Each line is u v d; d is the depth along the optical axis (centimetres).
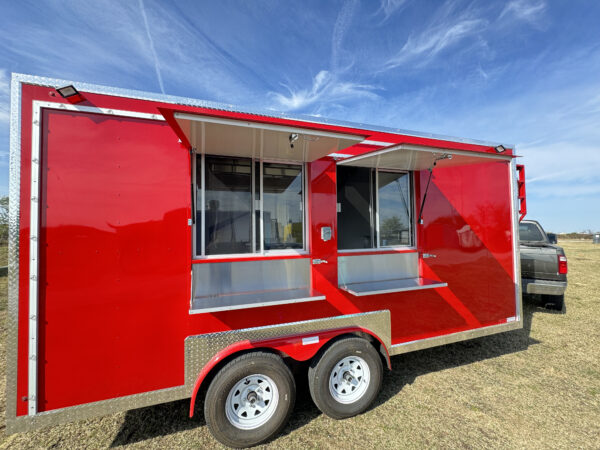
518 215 350
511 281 341
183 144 205
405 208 308
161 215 200
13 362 169
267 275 239
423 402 258
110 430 222
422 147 225
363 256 283
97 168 187
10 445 206
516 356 351
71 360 180
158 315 199
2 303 568
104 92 189
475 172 329
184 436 216
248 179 239
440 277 307
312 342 225
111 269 188
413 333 289
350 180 287
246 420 207
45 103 177
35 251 172
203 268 219
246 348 210
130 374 192
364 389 240
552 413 244
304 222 256
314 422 231
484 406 253
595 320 484
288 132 181
